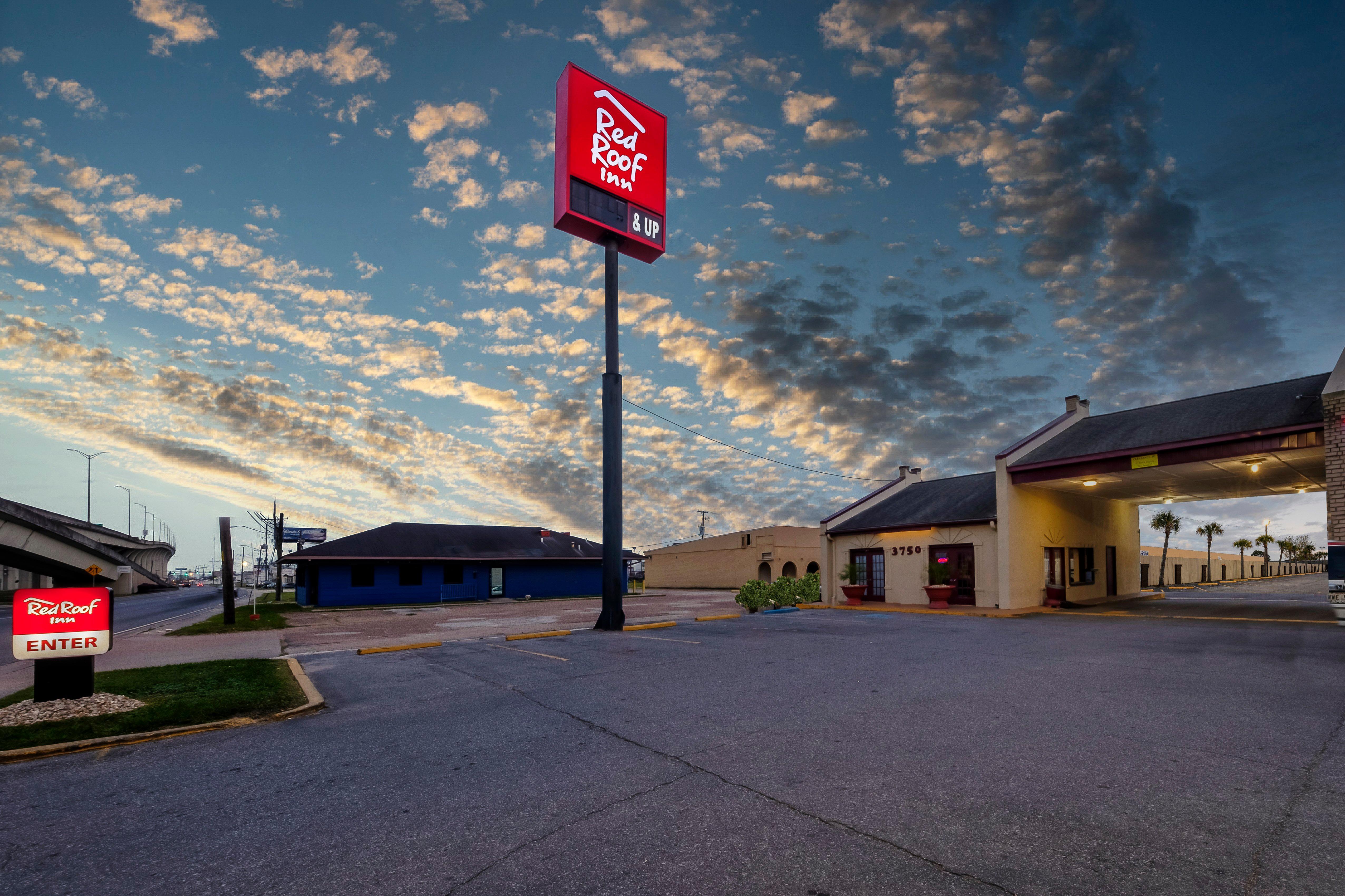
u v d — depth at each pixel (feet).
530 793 15.11
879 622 56.95
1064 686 25.89
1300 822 12.64
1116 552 83.56
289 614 93.04
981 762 16.51
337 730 21.43
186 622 85.66
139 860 12.04
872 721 20.79
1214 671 28.81
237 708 24.12
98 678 31.48
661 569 199.52
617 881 10.81
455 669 34.35
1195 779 15.14
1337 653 33.68
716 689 26.68
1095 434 66.03
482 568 126.00
